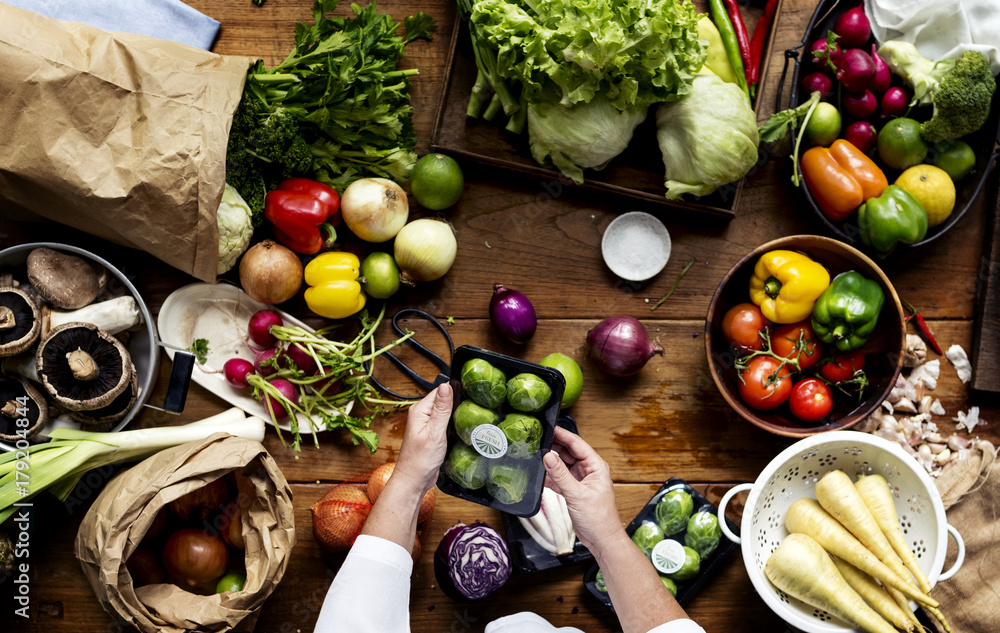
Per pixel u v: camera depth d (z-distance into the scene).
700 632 0.83
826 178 1.24
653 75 1.14
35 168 1.08
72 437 1.17
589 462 0.98
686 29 1.13
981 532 1.29
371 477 1.24
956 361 1.35
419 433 0.92
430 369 1.34
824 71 1.28
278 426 1.26
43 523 1.29
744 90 1.29
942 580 1.24
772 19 1.28
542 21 1.12
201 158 1.09
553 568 1.32
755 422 1.18
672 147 1.24
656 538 1.27
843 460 1.24
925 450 1.34
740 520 1.31
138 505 1.10
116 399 1.20
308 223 1.20
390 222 1.25
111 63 1.09
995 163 1.32
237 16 1.33
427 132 1.33
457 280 1.35
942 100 1.19
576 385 1.26
